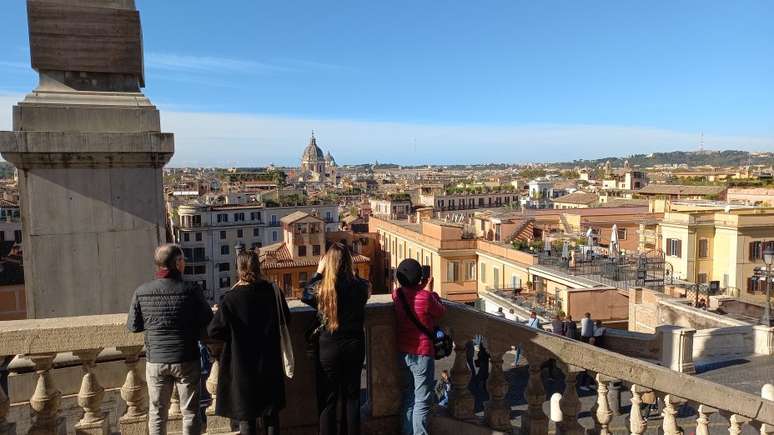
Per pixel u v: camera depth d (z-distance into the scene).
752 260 44.53
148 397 5.02
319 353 4.93
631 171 140.00
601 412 5.16
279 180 182.88
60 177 6.22
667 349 14.70
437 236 53.91
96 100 6.41
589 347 5.10
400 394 5.83
